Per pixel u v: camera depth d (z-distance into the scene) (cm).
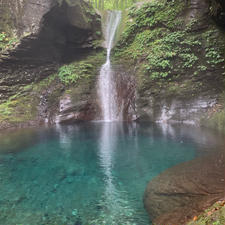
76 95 1223
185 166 463
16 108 1116
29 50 1200
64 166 504
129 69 1319
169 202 314
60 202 338
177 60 1123
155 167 479
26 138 789
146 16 1338
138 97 1205
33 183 412
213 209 242
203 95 1031
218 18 1021
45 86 1271
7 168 493
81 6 1439
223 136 727
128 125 1064
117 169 479
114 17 1623
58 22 1242
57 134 859
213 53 1030
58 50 1373
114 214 301
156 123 1095
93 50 1502
